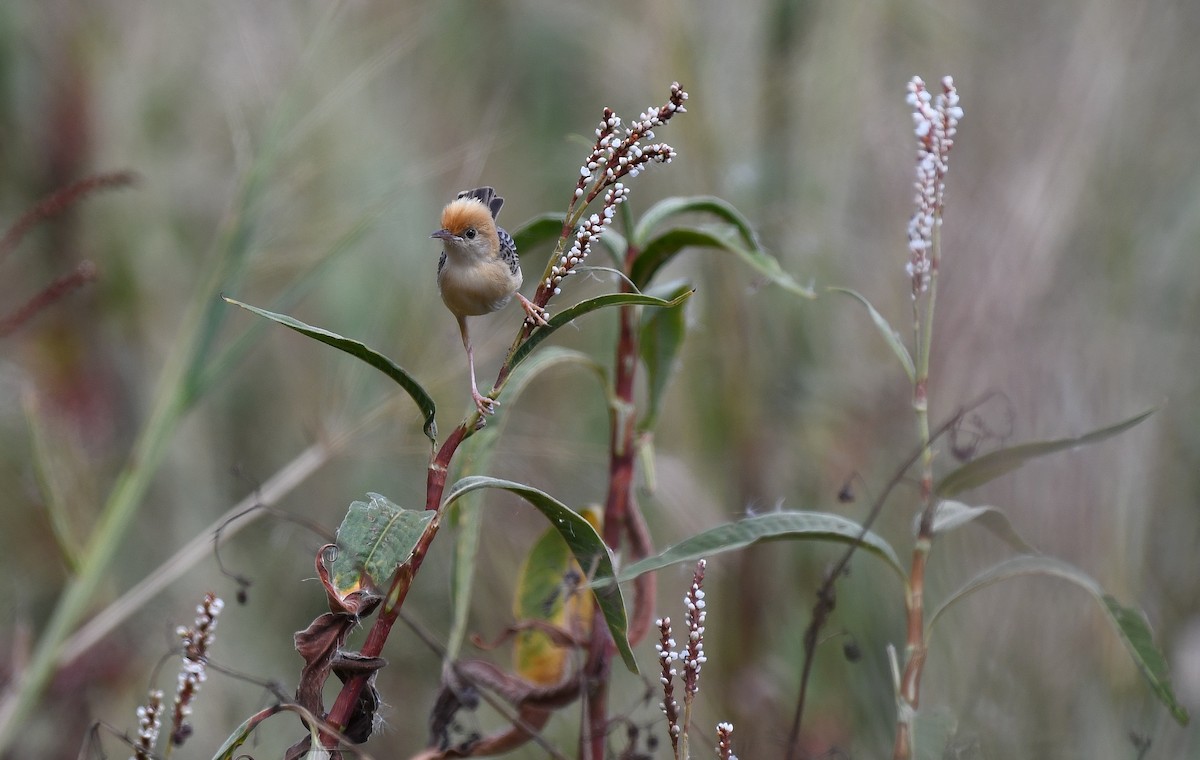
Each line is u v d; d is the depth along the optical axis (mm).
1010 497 8484
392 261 10117
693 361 9883
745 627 8469
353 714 3871
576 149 12875
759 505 9383
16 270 11789
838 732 7770
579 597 5469
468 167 9297
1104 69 11336
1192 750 7406
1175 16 11797
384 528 3500
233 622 9867
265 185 8375
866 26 11258
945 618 8008
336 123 10484
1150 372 9805
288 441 10812
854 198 10820
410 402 8242
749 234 5340
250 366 11203
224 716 9305
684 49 10289
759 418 9727
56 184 12242
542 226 5414
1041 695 7551
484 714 8859
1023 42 12422
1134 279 10555
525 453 9203
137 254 12227
